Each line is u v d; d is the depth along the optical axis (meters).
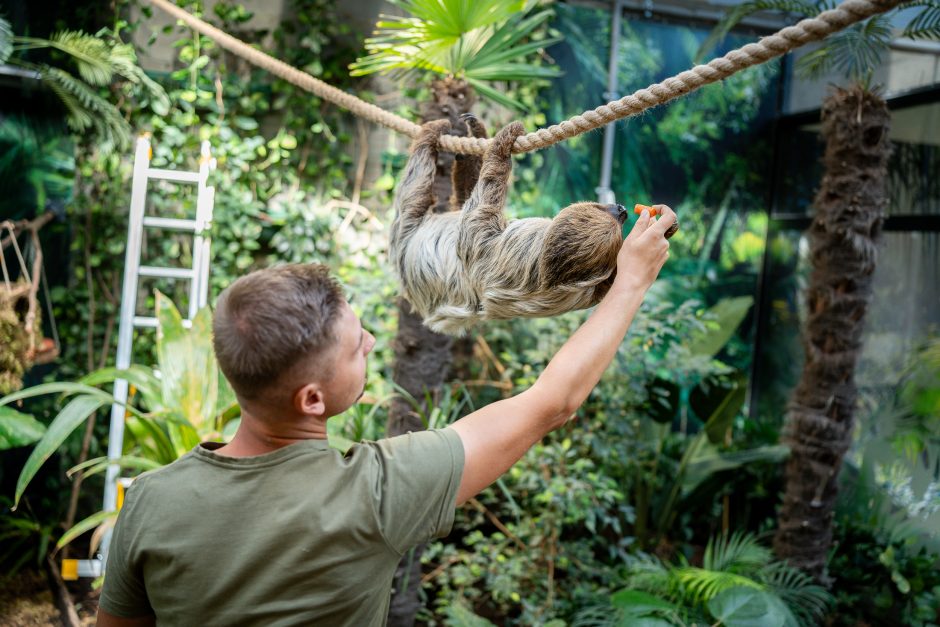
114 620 1.07
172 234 4.43
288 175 4.55
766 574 3.44
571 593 3.71
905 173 4.11
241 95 4.45
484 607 3.98
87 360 4.41
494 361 4.41
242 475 0.99
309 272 1.03
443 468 1.00
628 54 4.83
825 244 3.41
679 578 3.29
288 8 4.47
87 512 4.38
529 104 4.64
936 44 3.88
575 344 1.10
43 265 4.27
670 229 1.20
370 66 2.91
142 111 4.32
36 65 3.69
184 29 4.36
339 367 1.02
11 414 3.56
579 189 4.87
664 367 4.26
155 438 2.91
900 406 4.00
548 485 3.69
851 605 3.76
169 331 3.03
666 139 4.97
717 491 4.55
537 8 4.56
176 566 0.97
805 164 4.86
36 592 3.83
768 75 5.07
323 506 0.96
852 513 4.31
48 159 4.23
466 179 1.96
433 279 1.68
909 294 4.03
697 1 4.82
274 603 0.96
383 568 0.99
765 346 5.21
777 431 4.75
